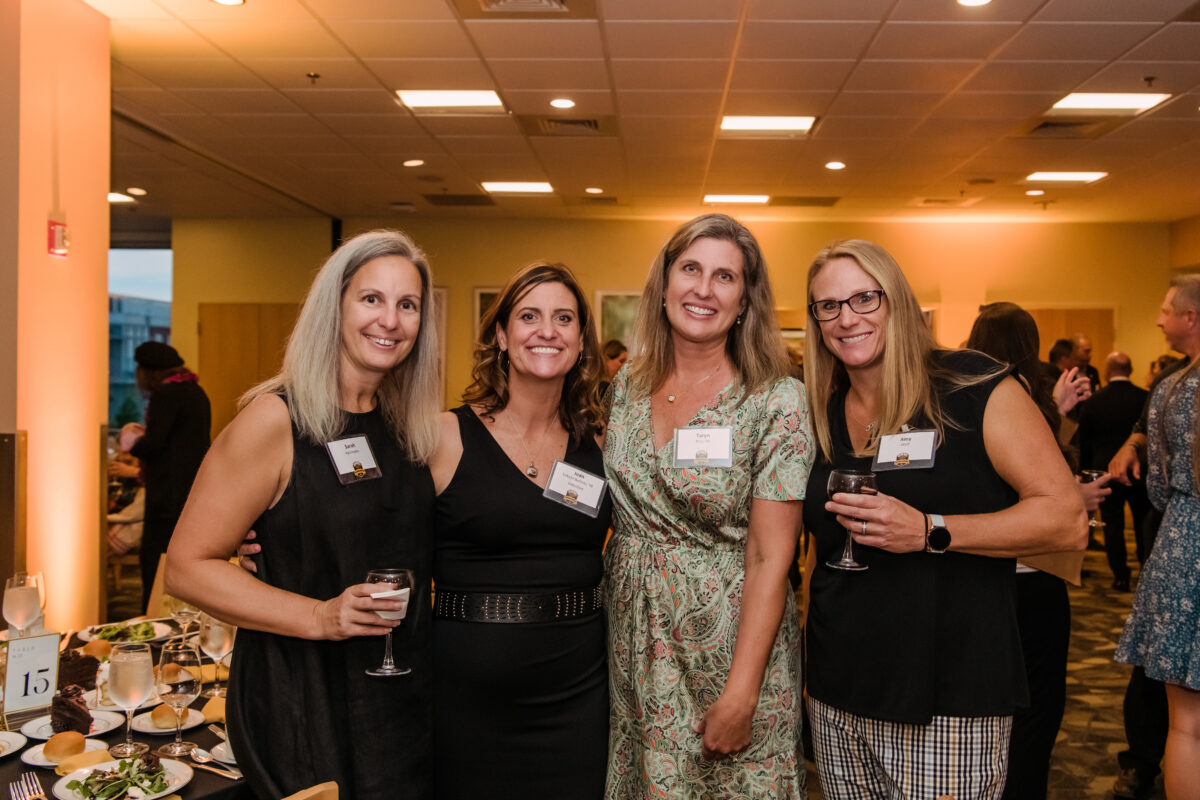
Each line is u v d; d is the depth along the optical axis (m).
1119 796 3.32
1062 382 2.90
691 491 1.87
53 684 2.10
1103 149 7.71
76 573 4.51
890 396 1.81
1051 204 10.23
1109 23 4.94
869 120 6.86
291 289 11.56
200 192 9.91
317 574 1.68
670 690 1.87
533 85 6.09
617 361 7.84
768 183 9.23
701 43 5.28
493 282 11.67
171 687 2.04
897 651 1.75
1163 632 2.56
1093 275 11.43
